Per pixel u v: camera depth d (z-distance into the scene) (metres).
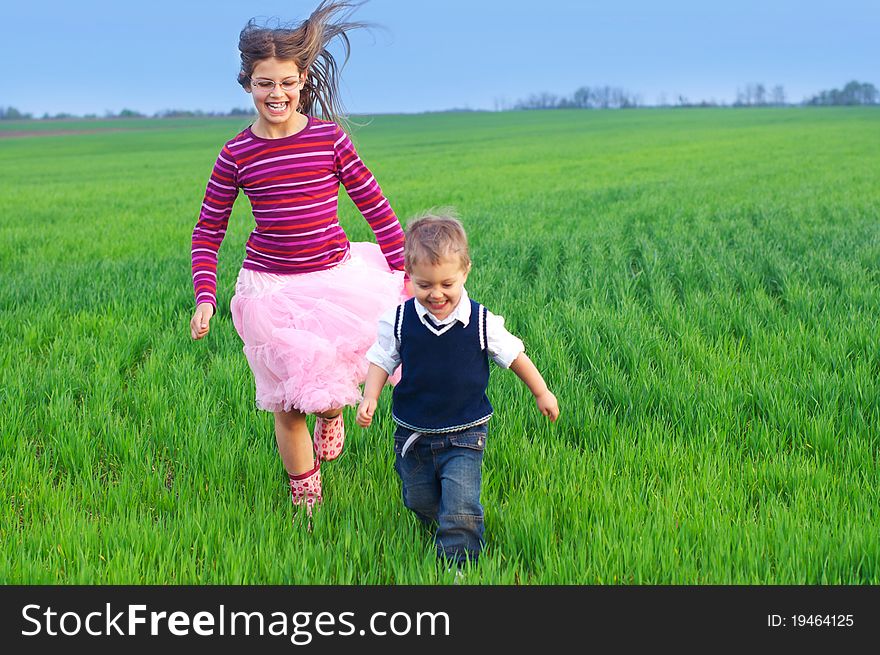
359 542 4.35
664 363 7.28
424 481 4.52
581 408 6.27
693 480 5.01
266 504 5.02
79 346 8.34
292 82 4.77
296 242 4.95
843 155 41.19
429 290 4.11
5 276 13.19
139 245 17.08
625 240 15.04
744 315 8.95
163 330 9.31
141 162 58.12
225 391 7.03
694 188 26.11
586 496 4.80
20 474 5.37
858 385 6.41
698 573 4.09
